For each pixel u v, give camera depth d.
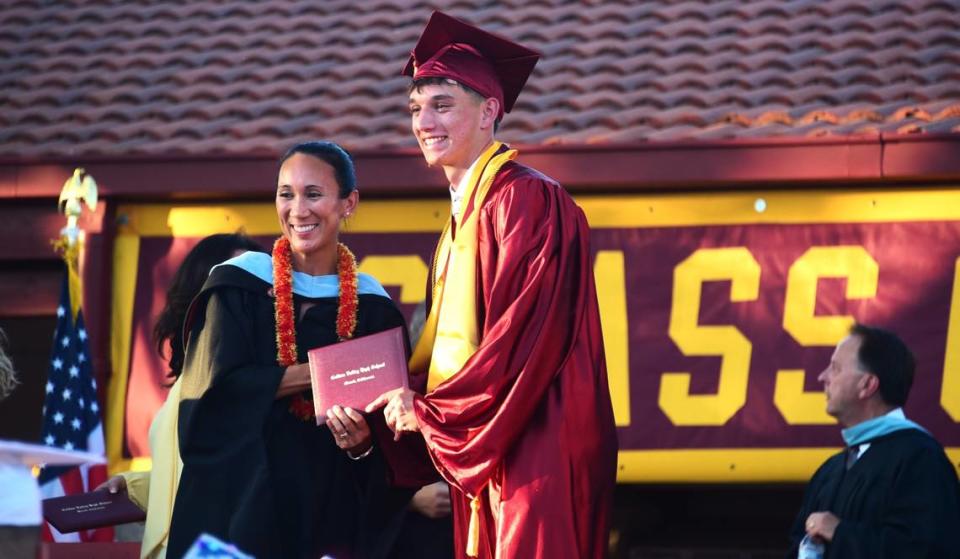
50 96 23.16
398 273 19.78
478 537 10.86
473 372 10.61
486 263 11.09
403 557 12.59
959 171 18.88
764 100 21.36
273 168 20.08
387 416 10.95
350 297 11.77
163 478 12.30
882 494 13.26
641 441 19.17
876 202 19.34
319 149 11.84
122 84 23.61
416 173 19.72
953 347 18.95
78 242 18.58
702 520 23.09
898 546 12.89
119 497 13.07
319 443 11.52
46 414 17.95
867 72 21.73
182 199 20.48
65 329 18.23
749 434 19.03
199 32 25.08
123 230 20.50
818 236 19.38
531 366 10.61
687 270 19.44
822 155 19.12
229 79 23.52
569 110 21.56
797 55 22.61
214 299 11.55
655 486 21.64
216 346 11.33
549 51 23.39
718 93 21.61
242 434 11.16
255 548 10.87
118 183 20.25
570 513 10.59
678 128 20.56
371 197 20.02
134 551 12.77
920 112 20.33
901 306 19.14
